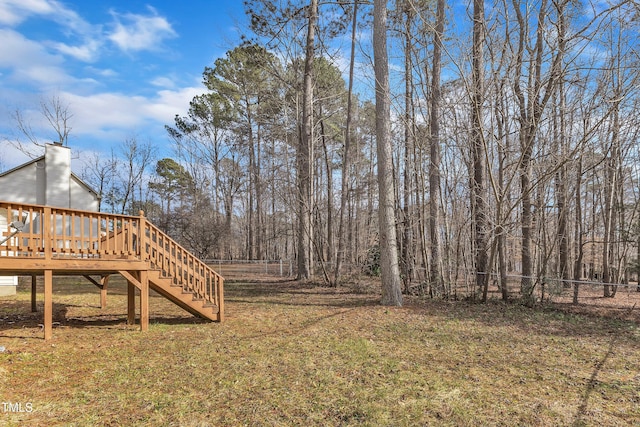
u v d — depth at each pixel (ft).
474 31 30.58
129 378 15.21
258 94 74.08
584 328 24.17
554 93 31.01
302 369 16.19
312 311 30.25
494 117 32.07
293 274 63.41
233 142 100.42
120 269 22.75
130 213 111.86
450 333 22.71
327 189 81.92
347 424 11.35
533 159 30.91
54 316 28.94
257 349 19.26
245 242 118.21
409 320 26.37
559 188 34.40
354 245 69.97
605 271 36.22
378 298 36.58
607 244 37.40
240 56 80.12
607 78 27.73
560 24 26.89
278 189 66.59
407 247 39.86
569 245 43.70
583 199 45.16
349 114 46.78
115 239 23.17
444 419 11.66
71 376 15.46
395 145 45.06
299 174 51.19
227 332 23.20
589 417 11.83
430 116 36.99
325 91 57.52
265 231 107.14
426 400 13.02
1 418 11.71
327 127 71.56
